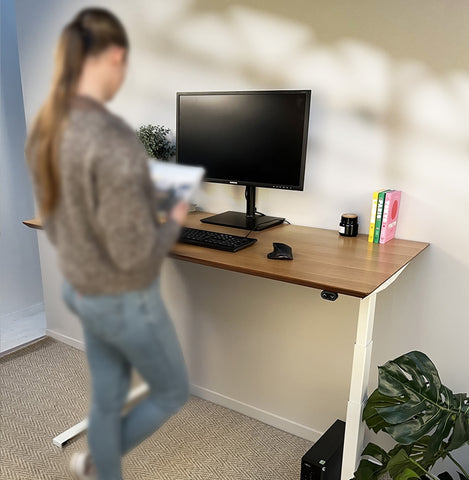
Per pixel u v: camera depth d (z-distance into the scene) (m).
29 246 2.95
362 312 1.32
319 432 1.92
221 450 1.85
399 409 1.26
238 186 1.92
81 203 0.80
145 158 0.82
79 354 2.52
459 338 1.61
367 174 1.65
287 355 1.92
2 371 2.34
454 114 1.46
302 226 1.82
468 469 1.64
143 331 0.90
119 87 0.84
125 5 1.98
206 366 2.15
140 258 0.82
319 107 1.69
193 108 1.74
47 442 1.84
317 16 1.62
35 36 2.19
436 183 1.54
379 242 1.58
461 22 1.40
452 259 1.56
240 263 1.35
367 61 1.57
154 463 1.76
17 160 2.82
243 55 1.79
